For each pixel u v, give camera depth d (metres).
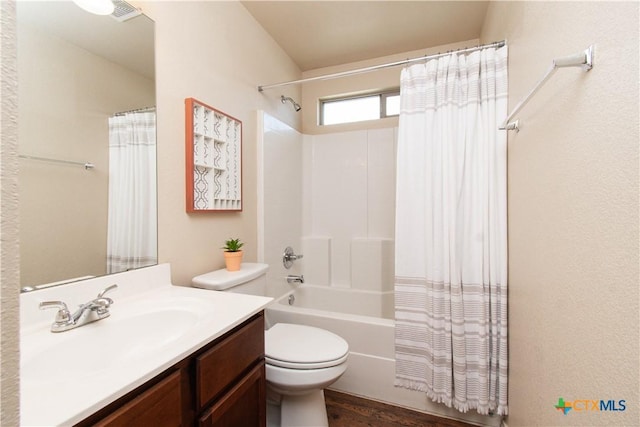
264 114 1.94
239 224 1.76
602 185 0.63
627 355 0.55
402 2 1.84
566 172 0.80
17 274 0.29
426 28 2.12
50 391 0.50
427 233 1.53
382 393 1.62
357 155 2.59
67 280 0.90
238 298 1.04
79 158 0.94
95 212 0.98
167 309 0.96
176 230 1.30
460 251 1.46
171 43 1.29
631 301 0.54
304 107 2.80
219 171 1.57
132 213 1.11
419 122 1.59
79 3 0.95
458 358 1.43
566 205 0.80
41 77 0.85
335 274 2.62
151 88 1.19
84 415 0.46
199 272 1.43
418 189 1.58
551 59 0.90
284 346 1.28
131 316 0.89
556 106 0.86
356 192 2.59
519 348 1.21
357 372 1.66
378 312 2.36
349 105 2.77
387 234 2.50
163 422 0.62
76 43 0.94
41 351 0.67
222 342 0.81
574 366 0.75
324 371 1.18
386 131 2.50
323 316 1.71
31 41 0.83
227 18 1.68
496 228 1.42
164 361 0.61
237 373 0.87
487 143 1.43
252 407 0.94
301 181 2.58
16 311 0.29
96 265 0.98
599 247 0.64
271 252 2.02
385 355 1.61
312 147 2.71
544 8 0.96
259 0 1.81
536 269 1.02
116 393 0.51
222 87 1.63
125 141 1.09
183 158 1.34
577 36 0.74
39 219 0.84
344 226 2.62
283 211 2.21
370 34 2.20
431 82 1.55
